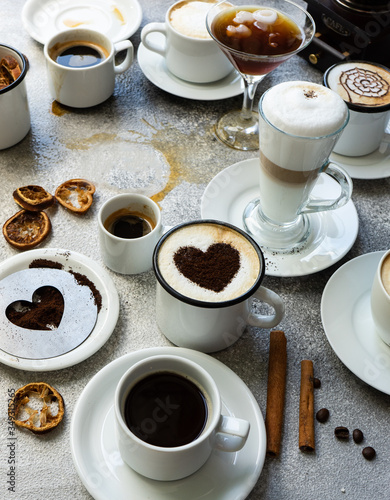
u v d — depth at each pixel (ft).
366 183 2.84
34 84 3.06
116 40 3.15
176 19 2.98
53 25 3.20
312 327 2.45
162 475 2.03
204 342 2.30
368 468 2.19
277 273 2.47
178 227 2.32
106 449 2.11
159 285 2.23
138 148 2.88
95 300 2.41
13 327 2.33
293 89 2.35
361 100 2.71
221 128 2.97
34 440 2.18
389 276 2.26
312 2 3.03
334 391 2.33
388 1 2.95
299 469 2.18
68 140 2.88
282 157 2.34
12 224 2.60
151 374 2.10
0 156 2.80
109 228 2.48
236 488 2.07
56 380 2.28
